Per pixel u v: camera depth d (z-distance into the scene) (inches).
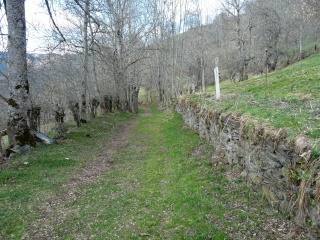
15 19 426.0
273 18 1214.3
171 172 358.6
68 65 790.5
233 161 315.0
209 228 211.0
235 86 605.9
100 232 222.1
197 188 285.3
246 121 270.5
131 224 233.3
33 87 640.4
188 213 239.6
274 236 185.0
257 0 1482.5
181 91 1443.2
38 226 230.8
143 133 722.2
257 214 216.5
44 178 341.4
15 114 432.1
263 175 235.3
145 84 2368.4
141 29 1563.7
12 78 432.8
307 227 167.5
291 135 195.9
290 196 193.3
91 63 1094.4
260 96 368.5
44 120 720.3
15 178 332.5
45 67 676.7
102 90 1236.5
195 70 1642.5
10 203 269.4
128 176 364.5
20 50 432.8
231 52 1819.6
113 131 756.6
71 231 224.1
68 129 683.4
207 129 439.5
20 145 432.8
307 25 1215.6
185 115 683.4
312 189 162.2
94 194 300.7
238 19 1393.9
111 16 1107.3
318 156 162.4
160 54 1531.7
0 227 227.0
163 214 248.5
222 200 253.4
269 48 1173.7
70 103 734.5
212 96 529.3
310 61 661.3
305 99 293.7
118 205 272.1
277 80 483.5
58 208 265.0
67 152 462.9
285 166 198.4
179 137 546.3
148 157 460.1
